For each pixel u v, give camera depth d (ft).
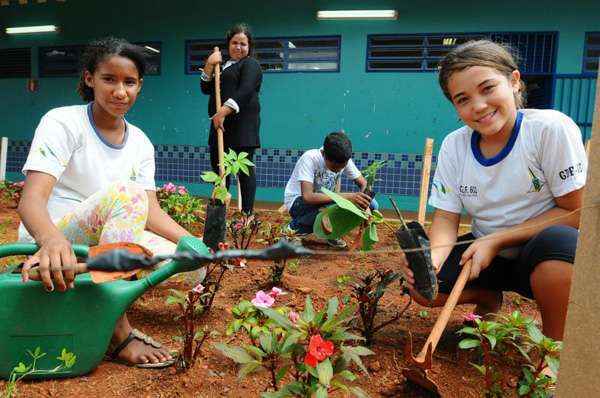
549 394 4.79
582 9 22.27
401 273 7.06
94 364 5.82
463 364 6.58
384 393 5.81
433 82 24.25
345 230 5.47
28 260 5.05
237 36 15.43
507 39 23.32
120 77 6.69
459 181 7.40
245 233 10.93
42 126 6.53
